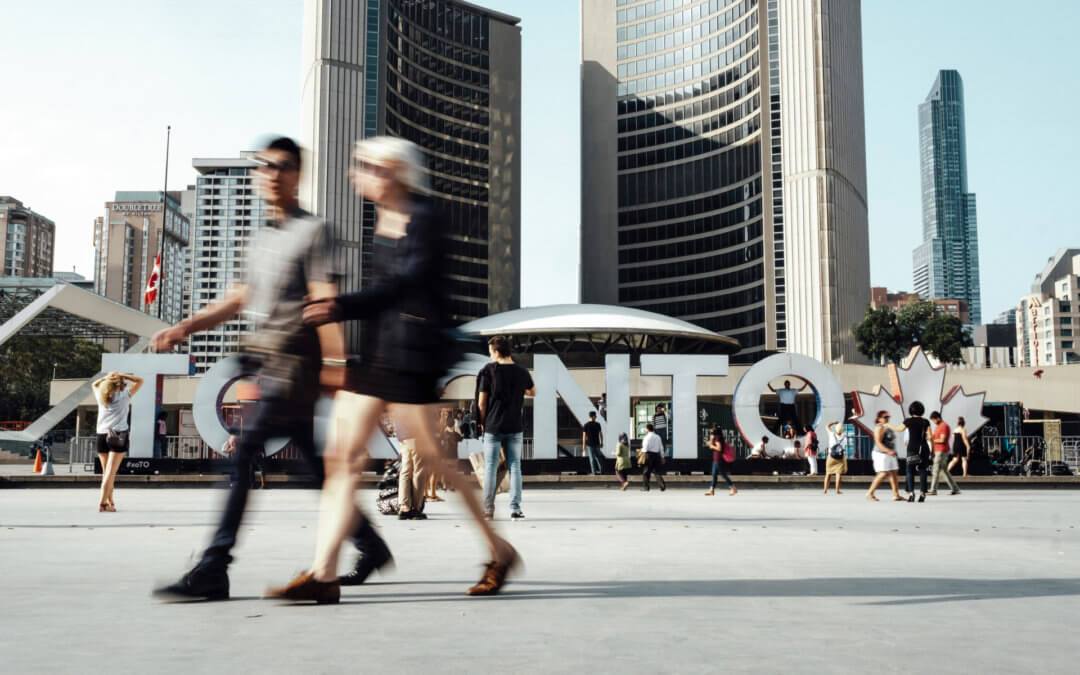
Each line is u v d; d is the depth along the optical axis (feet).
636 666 7.60
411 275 11.60
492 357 30.78
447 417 43.86
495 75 354.13
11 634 9.05
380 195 12.07
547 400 77.15
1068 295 620.08
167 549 19.25
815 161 259.19
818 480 71.05
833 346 251.60
